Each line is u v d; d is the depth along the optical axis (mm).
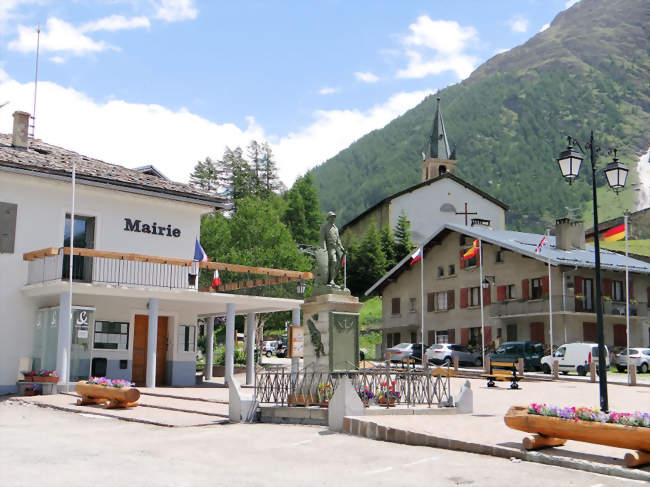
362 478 9031
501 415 15055
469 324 49500
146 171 29484
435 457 10414
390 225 78562
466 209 76938
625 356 37688
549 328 44031
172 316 27812
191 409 17141
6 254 23484
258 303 26266
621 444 9414
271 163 91438
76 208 25188
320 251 16047
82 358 22734
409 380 15656
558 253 45250
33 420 15750
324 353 15250
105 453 10984
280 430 13688
